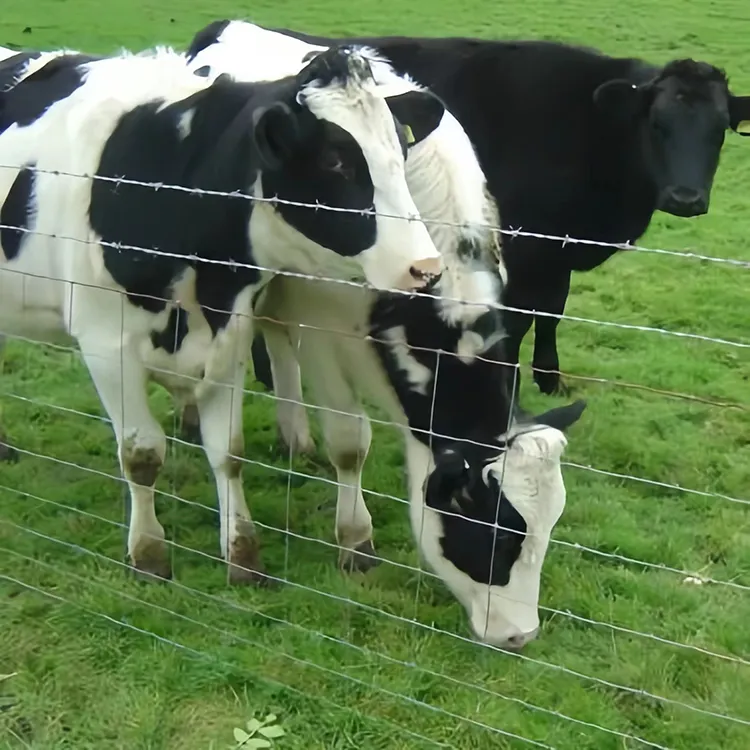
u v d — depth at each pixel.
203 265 3.36
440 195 3.38
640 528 4.25
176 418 5.06
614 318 6.59
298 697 3.13
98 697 3.15
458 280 3.29
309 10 17.27
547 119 5.45
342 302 3.47
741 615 3.63
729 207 9.04
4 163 3.82
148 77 3.72
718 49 14.62
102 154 3.55
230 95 3.36
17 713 3.07
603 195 5.59
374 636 3.46
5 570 3.76
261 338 5.22
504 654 3.34
